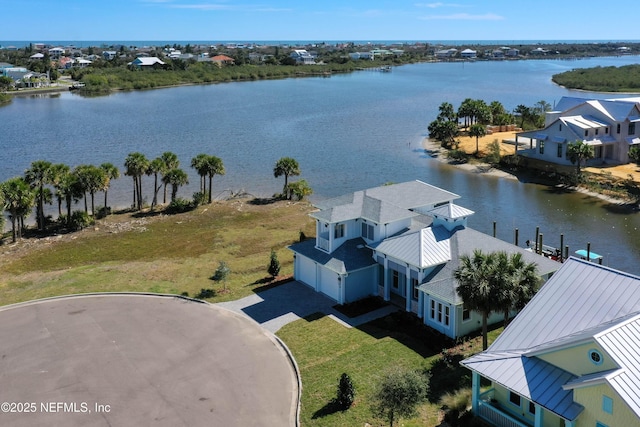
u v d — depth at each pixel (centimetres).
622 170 7312
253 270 4503
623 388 1922
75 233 5622
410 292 3622
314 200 6775
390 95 17725
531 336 2472
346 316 3644
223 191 7188
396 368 2564
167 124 12431
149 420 2491
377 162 8712
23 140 10619
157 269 4569
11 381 2795
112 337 3272
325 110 14438
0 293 4097
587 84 19038
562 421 2188
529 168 7888
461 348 3191
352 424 2533
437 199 4503
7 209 5259
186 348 3148
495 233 5434
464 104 10650
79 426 2441
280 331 3441
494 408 2425
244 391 2734
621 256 4884
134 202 6481
